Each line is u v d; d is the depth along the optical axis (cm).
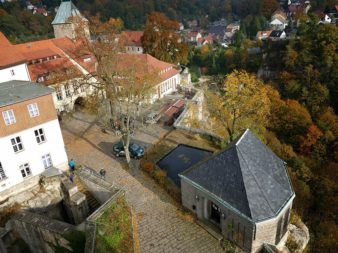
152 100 6138
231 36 17188
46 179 3397
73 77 5453
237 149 2570
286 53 8750
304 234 2908
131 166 3838
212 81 8969
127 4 17875
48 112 3406
